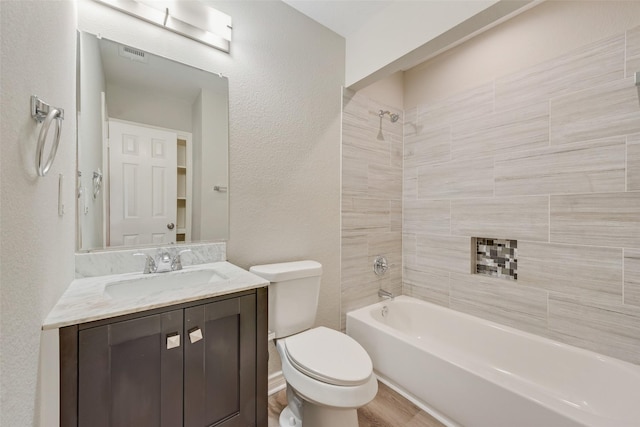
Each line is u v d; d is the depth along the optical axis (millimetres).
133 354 848
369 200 2217
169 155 1346
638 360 1367
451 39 1494
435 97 2240
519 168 1771
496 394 1256
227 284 1099
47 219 750
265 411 1143
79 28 1134
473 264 2043
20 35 552
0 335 469
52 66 780
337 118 2006
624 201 1398
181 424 936
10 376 512
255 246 1617
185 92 1385
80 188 1131
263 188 1645
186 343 945
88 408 776
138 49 1265
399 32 1671
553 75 1627
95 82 1165
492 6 1255
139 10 1257
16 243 541
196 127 1416
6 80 490
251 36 1587
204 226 1442
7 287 500
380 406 1601
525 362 1681
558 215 1615
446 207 2170
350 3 1713
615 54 1418
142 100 1275
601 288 1474
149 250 1288
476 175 1989
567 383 1521
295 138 1779
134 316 848
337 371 1153
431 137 2266
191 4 1378
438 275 2223
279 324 1492
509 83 1815
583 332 1533
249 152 1589
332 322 2006
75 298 907
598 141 1472
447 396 1445
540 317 1692
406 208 2445
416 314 2238
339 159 2023
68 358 748
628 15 1382
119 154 1221
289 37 1740
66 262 988
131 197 1250
